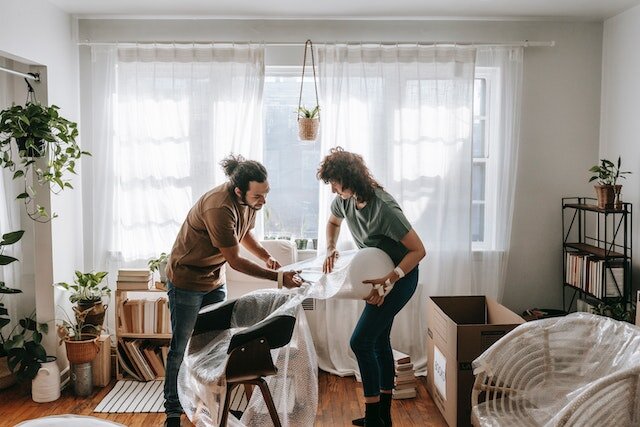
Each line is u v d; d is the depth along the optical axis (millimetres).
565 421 2078
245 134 4285
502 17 4344
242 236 3307
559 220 4547
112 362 4219
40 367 3777
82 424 2305
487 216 4527
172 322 3314
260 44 4270
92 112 4355
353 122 4301
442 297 3844
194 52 4262
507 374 2580
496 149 4453
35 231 3928
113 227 4371
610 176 4031
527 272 4566
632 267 4105
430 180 4324
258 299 3068
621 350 2342
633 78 4090
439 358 3574
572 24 4441
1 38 3383
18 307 4211
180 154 4301
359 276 2984
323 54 4277
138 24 4383
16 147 4043
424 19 4375
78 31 4359
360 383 4086
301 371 3061
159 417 3570
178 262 3232
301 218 4602
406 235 3027
